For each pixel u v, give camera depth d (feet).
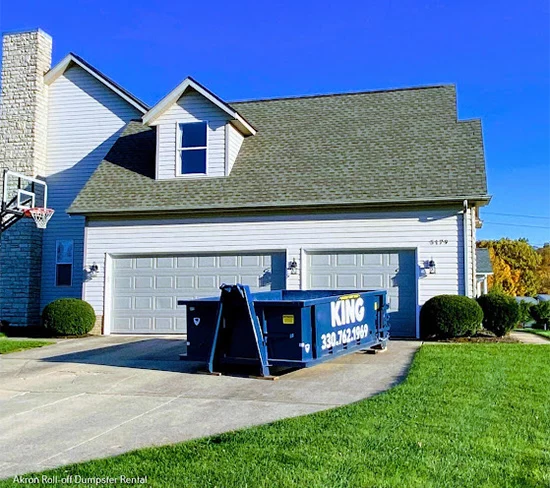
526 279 156.25
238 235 49.85
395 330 46.34
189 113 53.72
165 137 53.98
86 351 40.37
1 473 15.34
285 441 17.22
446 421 18.97
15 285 59.47
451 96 58.18
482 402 21.57
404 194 45.83
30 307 59.36
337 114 59.21
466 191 44.68
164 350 40.04
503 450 16.06
